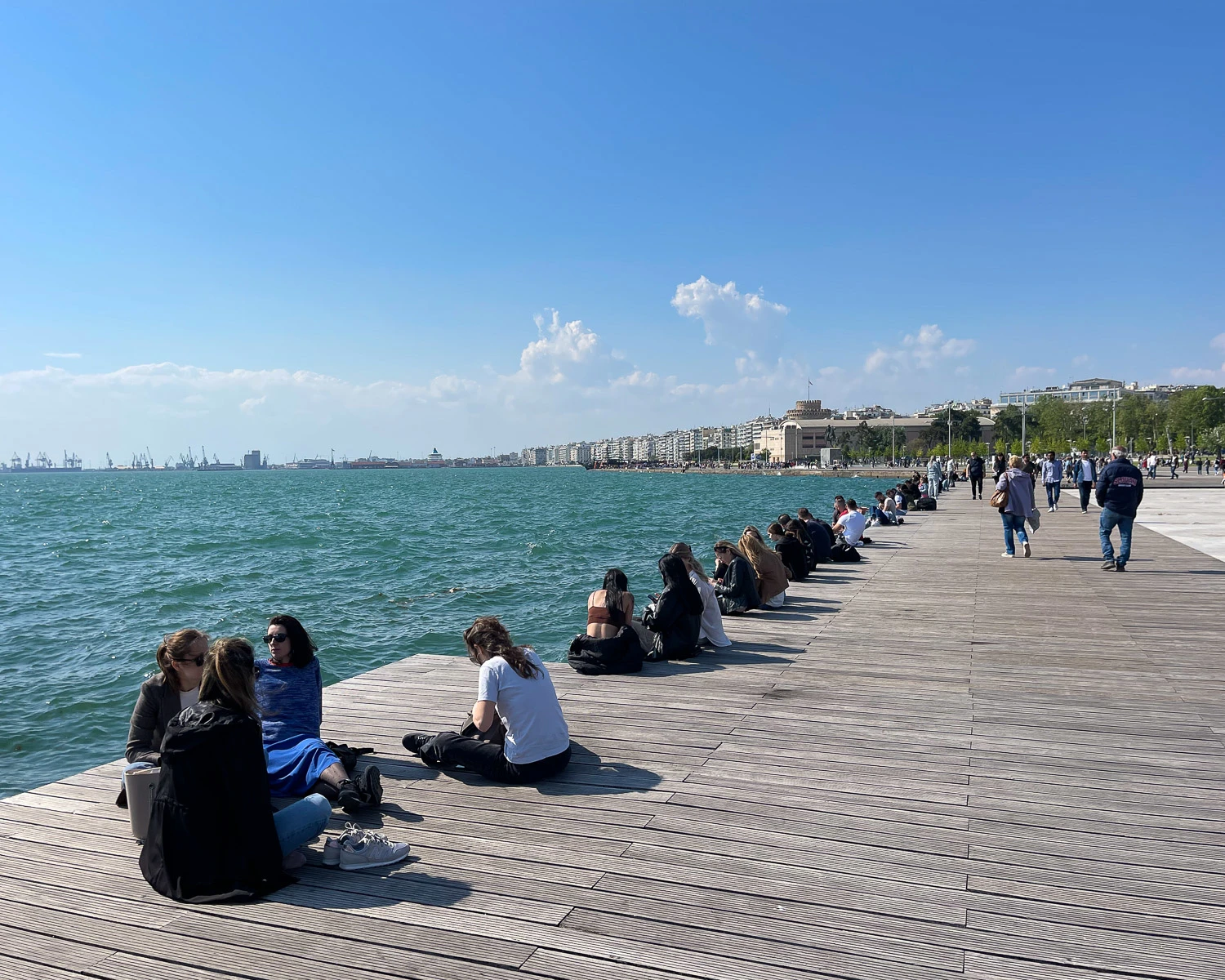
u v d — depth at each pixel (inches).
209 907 155.5
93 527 2004.2
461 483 6584.6
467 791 210.7
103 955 140.2
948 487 2135.8
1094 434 5802.2
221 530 1859.0
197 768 156.7
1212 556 694.5
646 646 361.1
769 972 133.3
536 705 214.1
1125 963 135.4
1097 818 191.2
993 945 140.6
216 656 164.2
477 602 850.8
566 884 162.2
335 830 188.5
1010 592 532.1
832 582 584.1
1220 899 154.9
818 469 6879.9
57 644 686.5
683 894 157.9
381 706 288.7
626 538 1568.7
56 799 208.8
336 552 1364.4
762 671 334.3
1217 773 219.9
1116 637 395.9
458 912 152.5
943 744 244.2
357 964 136.9
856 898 156.3
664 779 217.5
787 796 205.3
